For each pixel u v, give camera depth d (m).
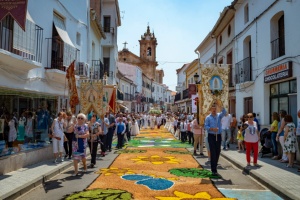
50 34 13.64
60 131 11.67
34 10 12.09
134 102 55.53
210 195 7.13
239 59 19.23
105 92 18.14
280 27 14.07
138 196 7.00
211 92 12.94
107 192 7.35
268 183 8.05
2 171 9.02
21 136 11.61
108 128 15.88
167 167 10.98
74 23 16.83
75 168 9.53
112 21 30.25
